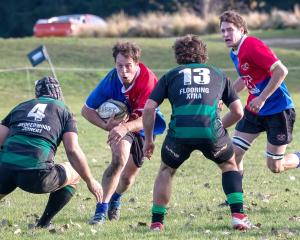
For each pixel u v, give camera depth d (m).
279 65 29.20
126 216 30.11
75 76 108.06
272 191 35.91
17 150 25.19
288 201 32.78
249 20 179.88
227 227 26.48
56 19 175.62
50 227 27.20
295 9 196.88
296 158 32.47
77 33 156.38
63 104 26.34
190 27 163.50
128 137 28.30
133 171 29.20
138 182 39.69
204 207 31.77
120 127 27.75
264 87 30.27
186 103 24.94
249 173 42.06
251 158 48.25
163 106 85.25
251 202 32.47
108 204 29.38
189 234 25.05
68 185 26.72
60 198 26.77
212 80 25.30
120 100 28.27
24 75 106.50
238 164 31.98
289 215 29.22
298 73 116.31
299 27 176.62
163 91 25.41
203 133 24.81
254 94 30.89
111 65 117.12
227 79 25.77
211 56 124.19
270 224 27.02
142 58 121.81
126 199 34.53
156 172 43.44
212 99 25.03
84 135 61.56
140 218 29.55
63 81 104.94
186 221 28.05
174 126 25.12
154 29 157.50
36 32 165.50
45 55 82.50
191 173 42.88
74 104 90.31
